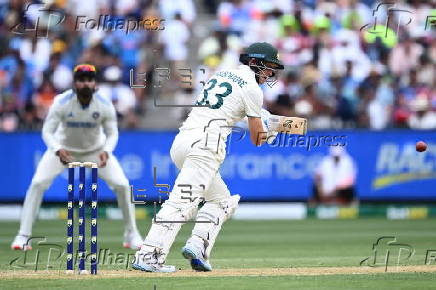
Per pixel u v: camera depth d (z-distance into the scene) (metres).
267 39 63.94
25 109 60.03
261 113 25.45
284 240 41.81
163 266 24.94
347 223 52.50
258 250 36.75
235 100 25.09
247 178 55.75
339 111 61.19
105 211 55.06
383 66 62.88
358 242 40.50
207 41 63.25
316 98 61.38
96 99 34.66
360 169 56.66
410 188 57.06
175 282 22.27
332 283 22.34
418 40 63.19
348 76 62.34
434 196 57.22
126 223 36.31
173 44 62.00
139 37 61.31
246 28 64.25
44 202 54.25
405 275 24.45
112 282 22.12
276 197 56.06
